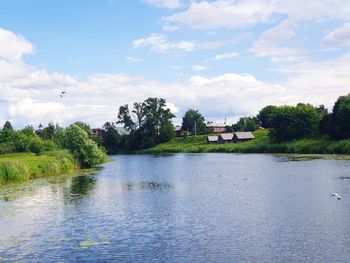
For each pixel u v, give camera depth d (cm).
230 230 2777
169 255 2284
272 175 5903
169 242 2525
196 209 3509
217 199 3994
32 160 7288
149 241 2555
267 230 2753
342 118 10950
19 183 5544
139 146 19938
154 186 5156
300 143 11888
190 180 5744
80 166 8338
